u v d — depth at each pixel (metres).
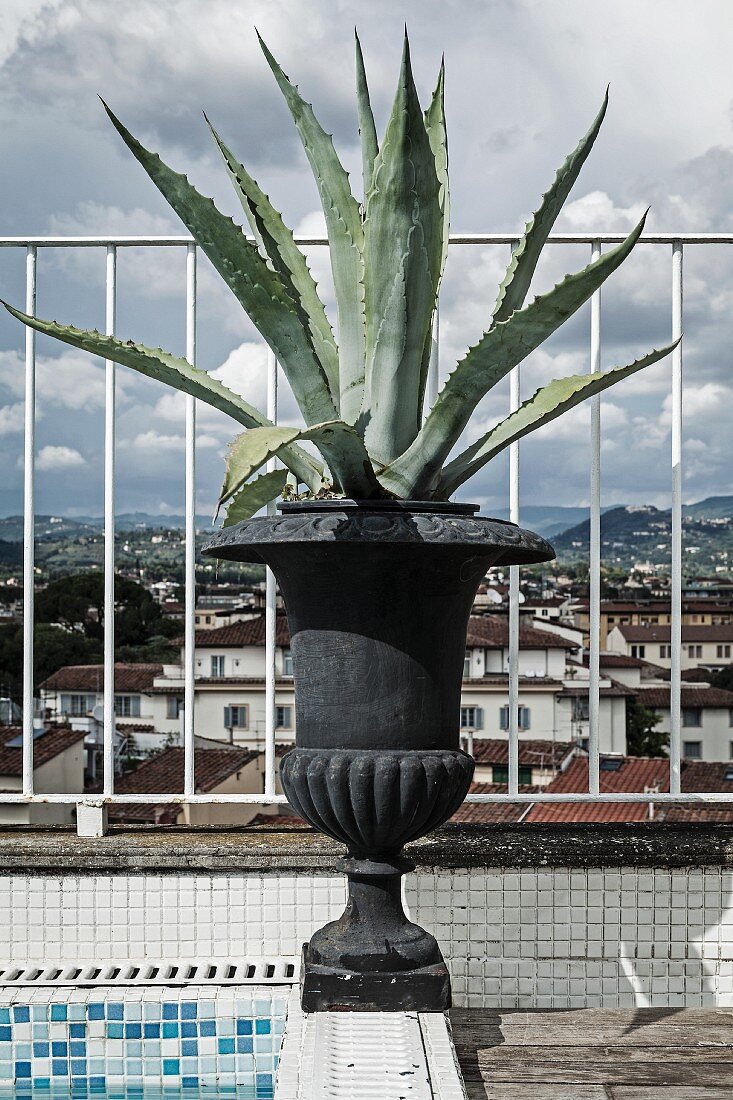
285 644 33.00
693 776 35.34
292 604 1.87
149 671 32.25
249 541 1.79
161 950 2.30
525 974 2.30
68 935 2.29
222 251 1.75
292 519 1.77
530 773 34.16
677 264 2.52
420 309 1.91
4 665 18.11
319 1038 1.70
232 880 2.31
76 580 24.72
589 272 1.66
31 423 2.46
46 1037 2.07
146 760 30.89
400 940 1.87
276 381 2.53
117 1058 2.08
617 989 2.30
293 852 2.29
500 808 21.84
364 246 1.91
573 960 2.30
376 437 1.96
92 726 26.78
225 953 2.30
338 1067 1.58
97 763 26.94
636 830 2.40
